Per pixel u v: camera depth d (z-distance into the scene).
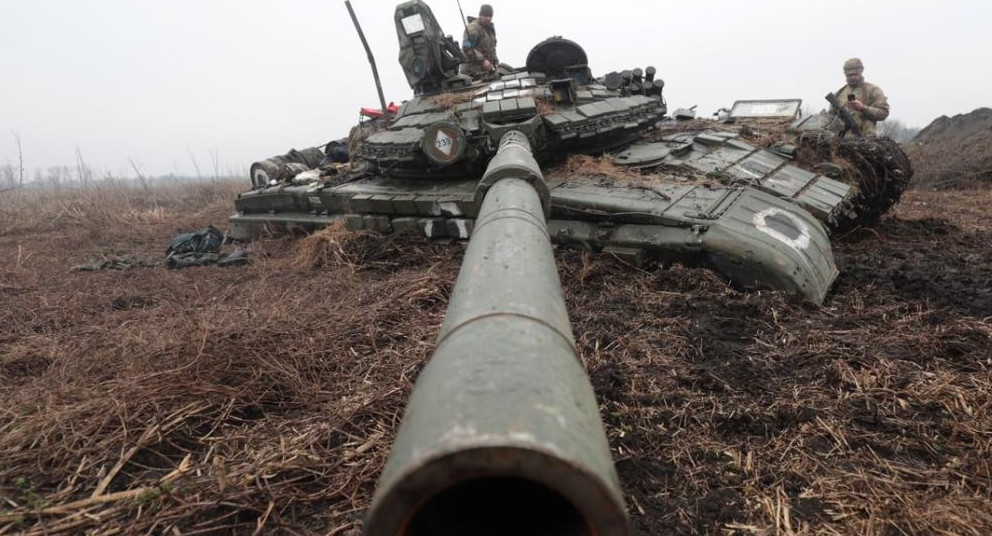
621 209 6.48
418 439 1.37
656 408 3.89
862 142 8.98
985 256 7.23
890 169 8.76
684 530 2.89
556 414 1.43
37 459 3.71
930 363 4.27
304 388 4.41
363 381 4.50
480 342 1.75
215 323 5.41
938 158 19.88
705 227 5.98
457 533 1.51
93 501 3.29
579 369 1.80
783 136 9.23
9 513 3.19
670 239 6.16
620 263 6.40
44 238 12.98
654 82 9.44
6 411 4.20
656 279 6.05
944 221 9.83
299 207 9.80
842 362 4.28
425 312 5.81
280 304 6.19
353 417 3.99
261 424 4.03
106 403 4.14
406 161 7.94
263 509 3.22
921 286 5.78
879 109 10.62
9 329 6.20
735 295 5.61
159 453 3.71
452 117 7.92
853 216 7.89
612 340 4.83
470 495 1.62
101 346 5.43
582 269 6.31
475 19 11.11
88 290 7.81
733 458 3.41
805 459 3.37
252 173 12.62
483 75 10.12
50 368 5.01
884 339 4.68
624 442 3.56
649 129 9.64
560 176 7.56
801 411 3.77
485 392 1.47
